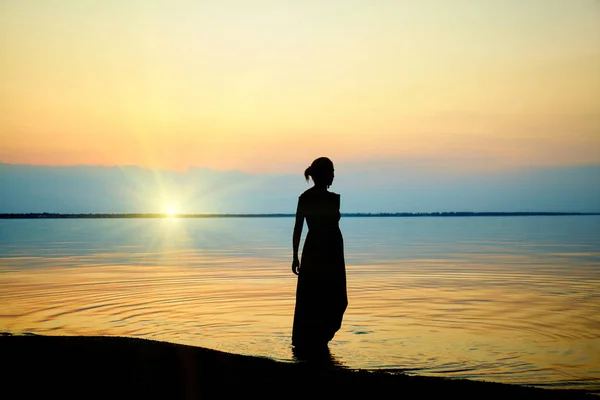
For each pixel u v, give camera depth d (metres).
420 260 22.84
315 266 7.73
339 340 8.05
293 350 7.50
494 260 22.69
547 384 6.13
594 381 6.23
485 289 13.60
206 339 8.09
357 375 5.76
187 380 5.49
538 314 10.12
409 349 7.53
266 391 5.23
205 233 61.50
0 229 74.31
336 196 7.97
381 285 14.44
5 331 8.66
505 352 7.38
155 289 13.52
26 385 5.32
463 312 10.28
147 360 6.10
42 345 6.70
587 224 96.94
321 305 7.62
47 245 34.59
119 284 14.55
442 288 13.77
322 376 5.70
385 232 61.94
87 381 5.43
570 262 21.55
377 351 7.42
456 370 6.60
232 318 9.67
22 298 11.98
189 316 9.85
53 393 5.11
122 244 36.22
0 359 6.11
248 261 22.41
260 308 10.73
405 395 5.14
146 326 9.03
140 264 20.83
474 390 5.30
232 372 5.76
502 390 5.30
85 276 16.52
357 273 17.56
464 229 72.25
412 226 92.88
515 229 69.75
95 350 6.47
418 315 10.01
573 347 7.64
